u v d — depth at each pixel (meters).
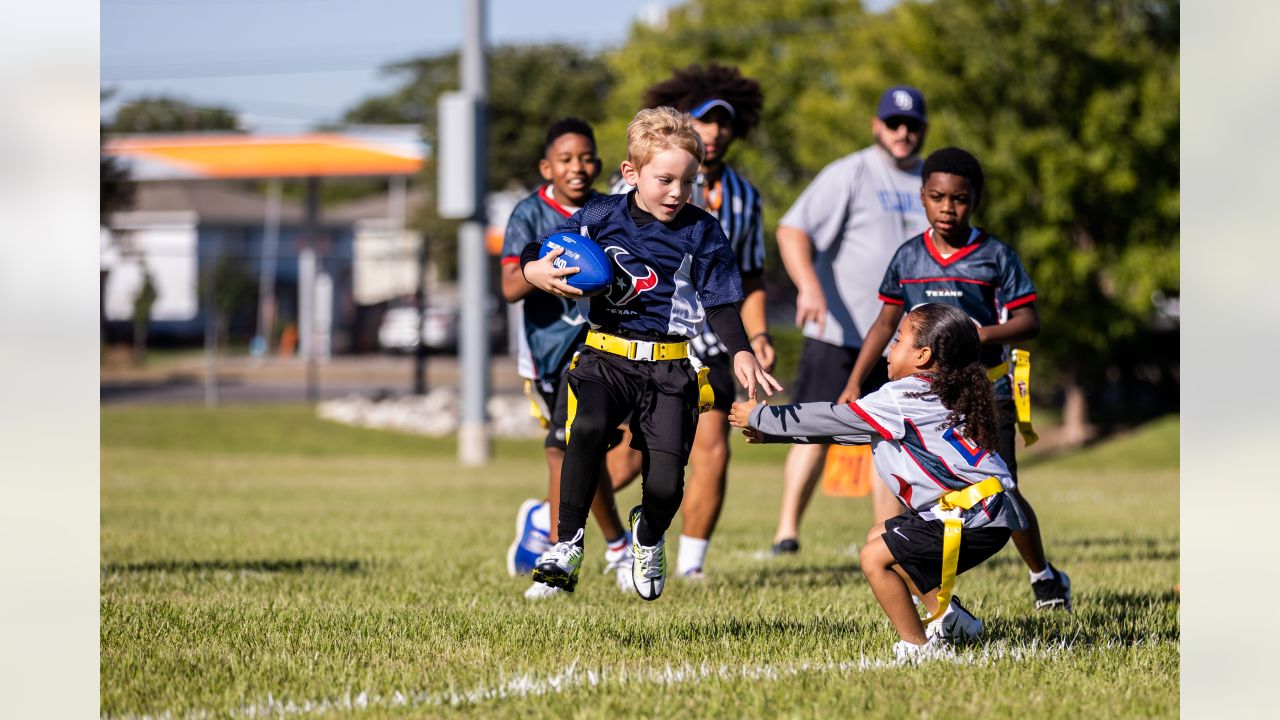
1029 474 52.12
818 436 11.99
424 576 18.22
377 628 13.39
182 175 101.94
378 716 9.68
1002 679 10.95
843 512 33.53
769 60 97.12
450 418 69.69
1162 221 63.50
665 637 13.00
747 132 18.94
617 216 12.20
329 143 105.88
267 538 24.09
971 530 11.55
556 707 9.96
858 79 72.00
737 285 12.20
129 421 67.62
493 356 114.50
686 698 10.24
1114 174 62.00
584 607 15.20
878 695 10.30
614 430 12.16
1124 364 78.75
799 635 13.08
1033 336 14.99
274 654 12.02
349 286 119.00
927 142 64.19
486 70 51.44
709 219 12.27
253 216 122.12
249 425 67.38
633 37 104.56
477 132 51.28
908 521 11.80
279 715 9.73
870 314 18.89
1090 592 16.98
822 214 18.88
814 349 19.27
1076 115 63.22
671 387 12.16
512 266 16.30
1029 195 63.59
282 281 120.56
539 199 16.58
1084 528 27.83
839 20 89.69
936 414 11.66
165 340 117.88
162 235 118.19
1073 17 62.62
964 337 11.69
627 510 29.55
